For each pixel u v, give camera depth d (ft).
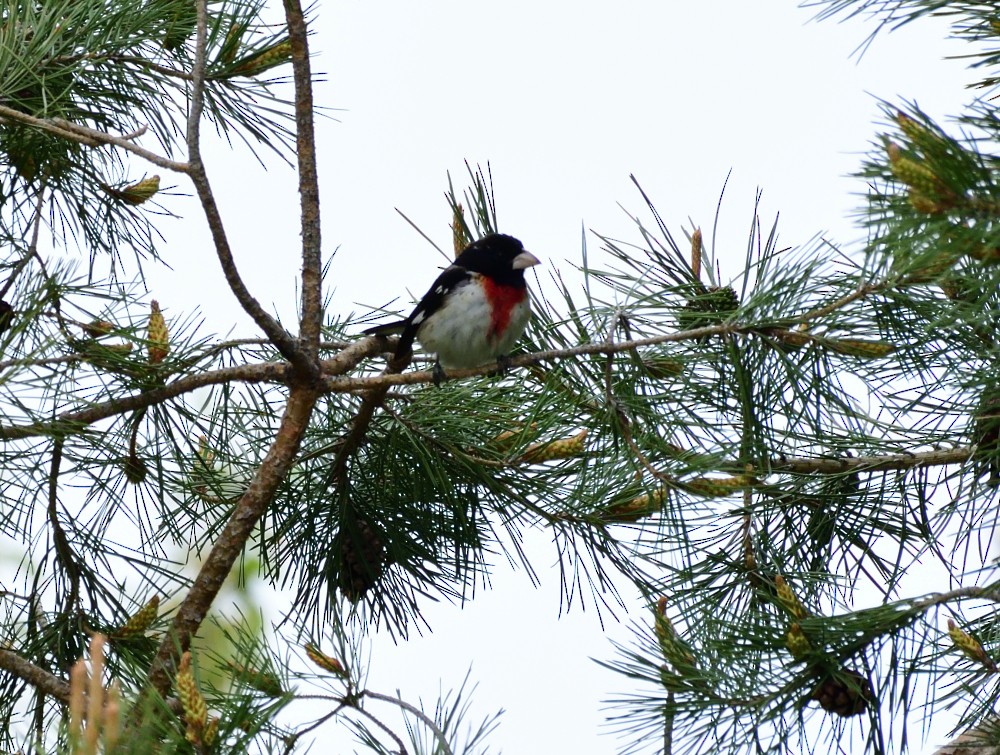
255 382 20.93
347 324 26.58
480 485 23.45
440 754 14.70
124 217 26.07
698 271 20.79
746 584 20.30
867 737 16.58
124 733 12.98
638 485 20.24
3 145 23.97
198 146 18.29
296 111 20.34
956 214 13.34
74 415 20.48
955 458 19.83
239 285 19.03
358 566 23.94
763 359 19.72
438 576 24.02
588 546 21.45
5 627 21.25
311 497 23.90
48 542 21.48
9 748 20.02
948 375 18.70
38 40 22.45
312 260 20.48
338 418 23.79
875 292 18.31
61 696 18.60
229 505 23.29
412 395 22.94
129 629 20.21
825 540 21.15
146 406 20.99
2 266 22.77
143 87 23.68
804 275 18.79
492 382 22.85
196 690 13.43
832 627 16.61
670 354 20.20
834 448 20.39
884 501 20.86
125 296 21.39
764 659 16.96
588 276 20.74
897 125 13.92
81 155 24.90
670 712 16.42
